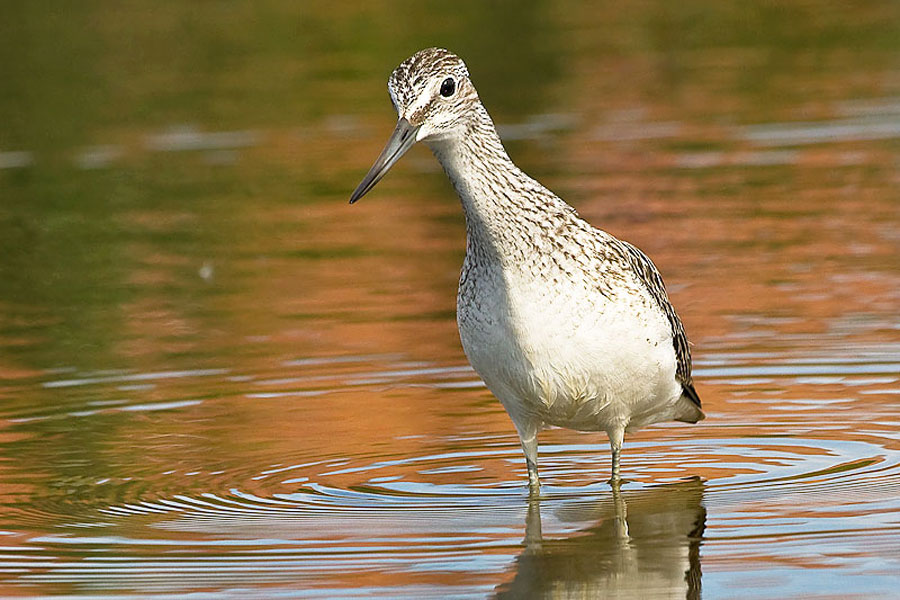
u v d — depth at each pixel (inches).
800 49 1141.7
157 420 529.0
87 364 598.2
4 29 1227.9
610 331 434.3
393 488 465.1
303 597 376.5
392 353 597.6
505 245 426.6
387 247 767.7
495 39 1182.9
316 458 491.2
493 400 547.5
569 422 459.2
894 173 853.2
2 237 815.7
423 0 1290.6
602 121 981.2
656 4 1300.4
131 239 802.2
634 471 478.6
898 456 474.6
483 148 426.3
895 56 1106.1
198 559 403.9
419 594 377.4
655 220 786.2
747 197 823.1
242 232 807.7
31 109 1055.0
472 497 455.8
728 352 583.8
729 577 381.1
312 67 1117.1
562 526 426.9
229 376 576.7
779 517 424.8
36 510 444.5
